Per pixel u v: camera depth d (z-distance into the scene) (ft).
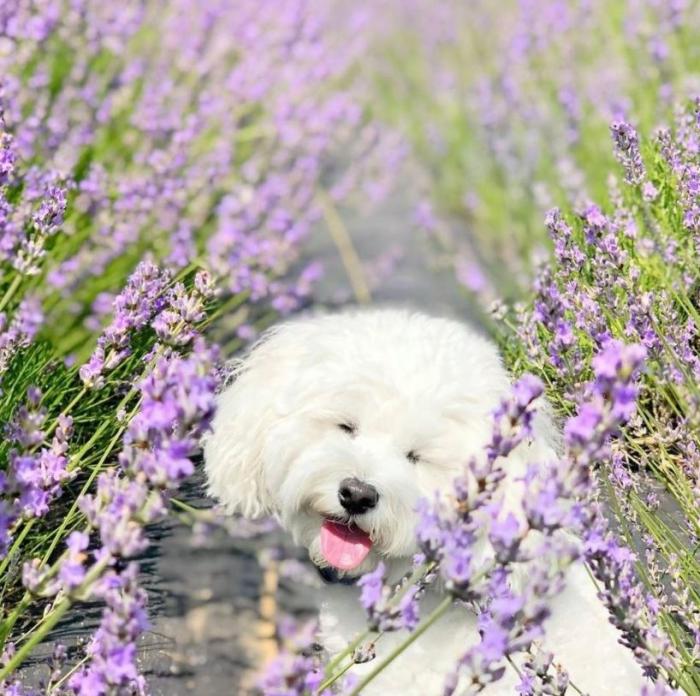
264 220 26.89
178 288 11.35
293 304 22.50
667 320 13.05
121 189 20.67
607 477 12.34
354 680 8.79
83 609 13.66
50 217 12.24
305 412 13.47
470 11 50.21
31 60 22.95
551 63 34.53
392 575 13.34
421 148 42.68
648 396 15.37
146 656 13.84
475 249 32.42
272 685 7.46
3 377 13.78
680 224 15.96
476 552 12.76
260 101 30.45
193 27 29.53
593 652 12.40
